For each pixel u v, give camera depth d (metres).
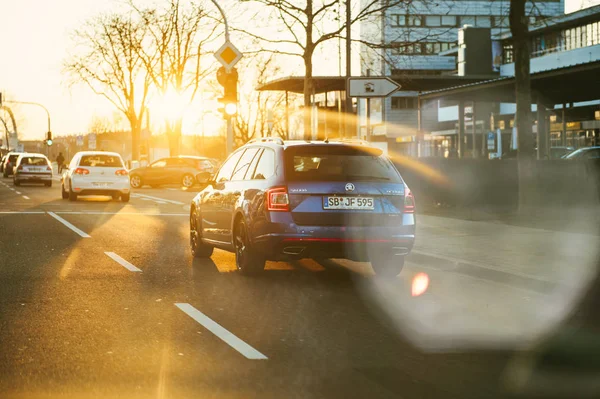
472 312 7.91
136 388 5.02
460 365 5.73
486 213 18.36
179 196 32.69
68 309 7.79
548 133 44.22
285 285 9.57
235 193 10.52
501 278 10.02
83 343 6.30
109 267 10.99
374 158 9.96
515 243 12.85
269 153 10.09
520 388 5.10
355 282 9.92
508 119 56.97
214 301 8.38
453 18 65.69
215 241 11.30
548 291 9.16
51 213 21.55
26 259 11.72
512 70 60.31
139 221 19.34
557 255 11.41
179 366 5.60
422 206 20.73
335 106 63.12
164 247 13.69
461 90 37.69
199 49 46.88
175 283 9.60
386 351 6.16
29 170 41.25
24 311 7.65
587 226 15.35
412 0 23.25
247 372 5.45
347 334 6.79
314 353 6.06
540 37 54.38
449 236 13.95
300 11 23.27
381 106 72.12
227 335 6.68
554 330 7.03
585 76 31.50
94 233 16.05
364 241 9.49
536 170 18.50
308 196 9.47
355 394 4.93
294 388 5.06
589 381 5.29
